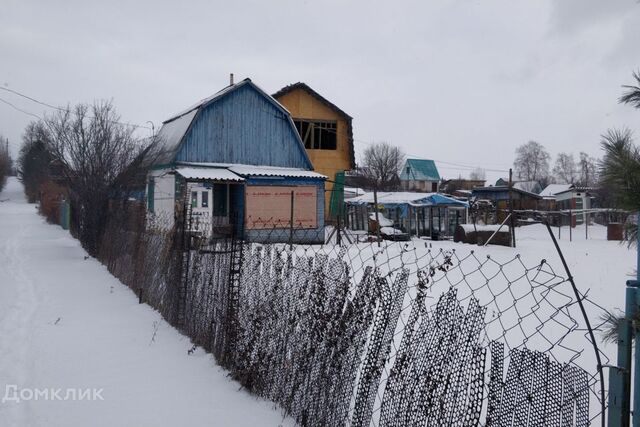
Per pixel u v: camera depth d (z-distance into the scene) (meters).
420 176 59.91
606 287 10.77
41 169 47.12
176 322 7.42
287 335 4.73
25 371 5.74
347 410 3.85
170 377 5.50
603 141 2.52
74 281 11.81
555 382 2.44
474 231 24.53
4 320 8.01
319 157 29.62
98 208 16.52
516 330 6.92
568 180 97.81
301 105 29.47
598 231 39.22
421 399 3.18
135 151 18.39
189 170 21.97
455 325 3.04
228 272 5.96
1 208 54.84
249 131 24.27
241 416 4.51
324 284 4.36
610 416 2.29
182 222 7.99
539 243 26.70
